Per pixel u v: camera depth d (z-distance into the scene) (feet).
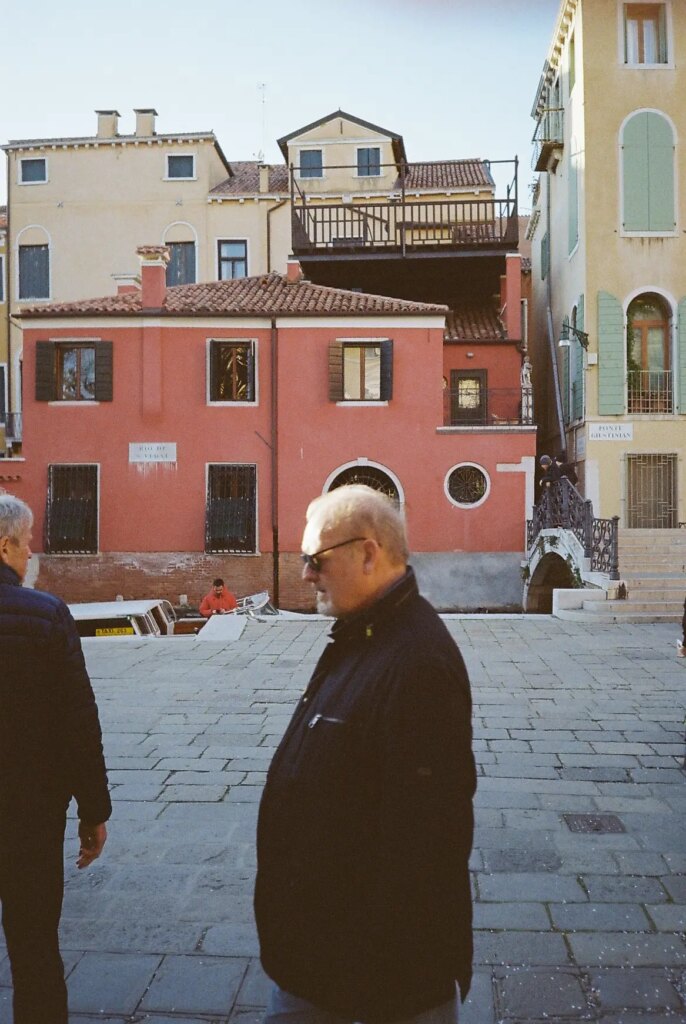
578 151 70.33
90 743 9.02
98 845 9.51
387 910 5.56
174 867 13.92
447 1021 5.86
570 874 13.51
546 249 83.87
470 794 5.80
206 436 72.13
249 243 94.68
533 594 66.90
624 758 20.04
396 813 5.61
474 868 13.76
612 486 66.80
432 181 94.99
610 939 11.41
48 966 8.61
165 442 72.13
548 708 25.05
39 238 96.48
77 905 12.54
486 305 88.84
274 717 24.14
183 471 72.02
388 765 5.70
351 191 92.63
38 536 72.28
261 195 94.02
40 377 72.59
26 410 72.74
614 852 14.42
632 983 10.34
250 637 39.27
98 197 96.07
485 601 69.77
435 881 5.55
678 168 67.67
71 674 8.93
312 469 71.61
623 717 23.95
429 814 5.57
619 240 67.67
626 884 13.14
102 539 71.97
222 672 30.96
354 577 6.48
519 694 26.94
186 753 20.56
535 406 92.58
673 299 67.31
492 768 19.29
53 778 8.87
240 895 12.85
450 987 5.75
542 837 15.11
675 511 66.69
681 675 29.86
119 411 72.33
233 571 71.31
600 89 67.87
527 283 97.81
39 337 72.90
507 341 78.28
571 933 11.59
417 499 70.90
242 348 72.84
